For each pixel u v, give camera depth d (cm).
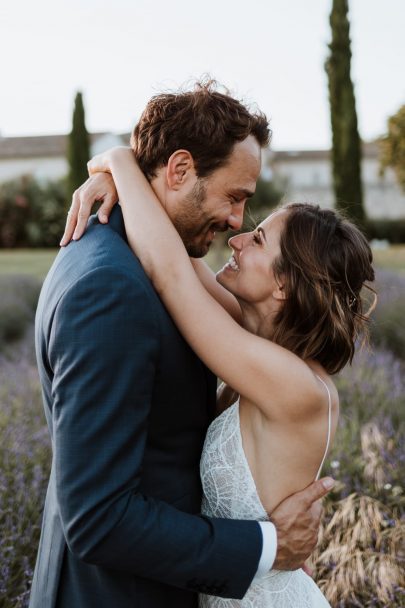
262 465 136
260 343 129
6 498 254
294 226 140
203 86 143
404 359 526
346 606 212
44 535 139
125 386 111
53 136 3650
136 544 110
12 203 2222
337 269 138
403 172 1274
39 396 423
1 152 3431
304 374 129
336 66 1217
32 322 771
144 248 127
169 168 136
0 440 316
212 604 143
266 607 139
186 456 137
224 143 134
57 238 2242
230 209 141
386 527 239
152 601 127
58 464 111
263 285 142
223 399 165
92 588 125
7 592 210
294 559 131
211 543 117
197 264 170
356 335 147
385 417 354
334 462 270
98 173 145
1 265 1459
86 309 111
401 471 272
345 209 153
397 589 206
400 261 1225
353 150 1229
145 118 140
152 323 116
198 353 128
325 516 247
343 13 1214
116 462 110
